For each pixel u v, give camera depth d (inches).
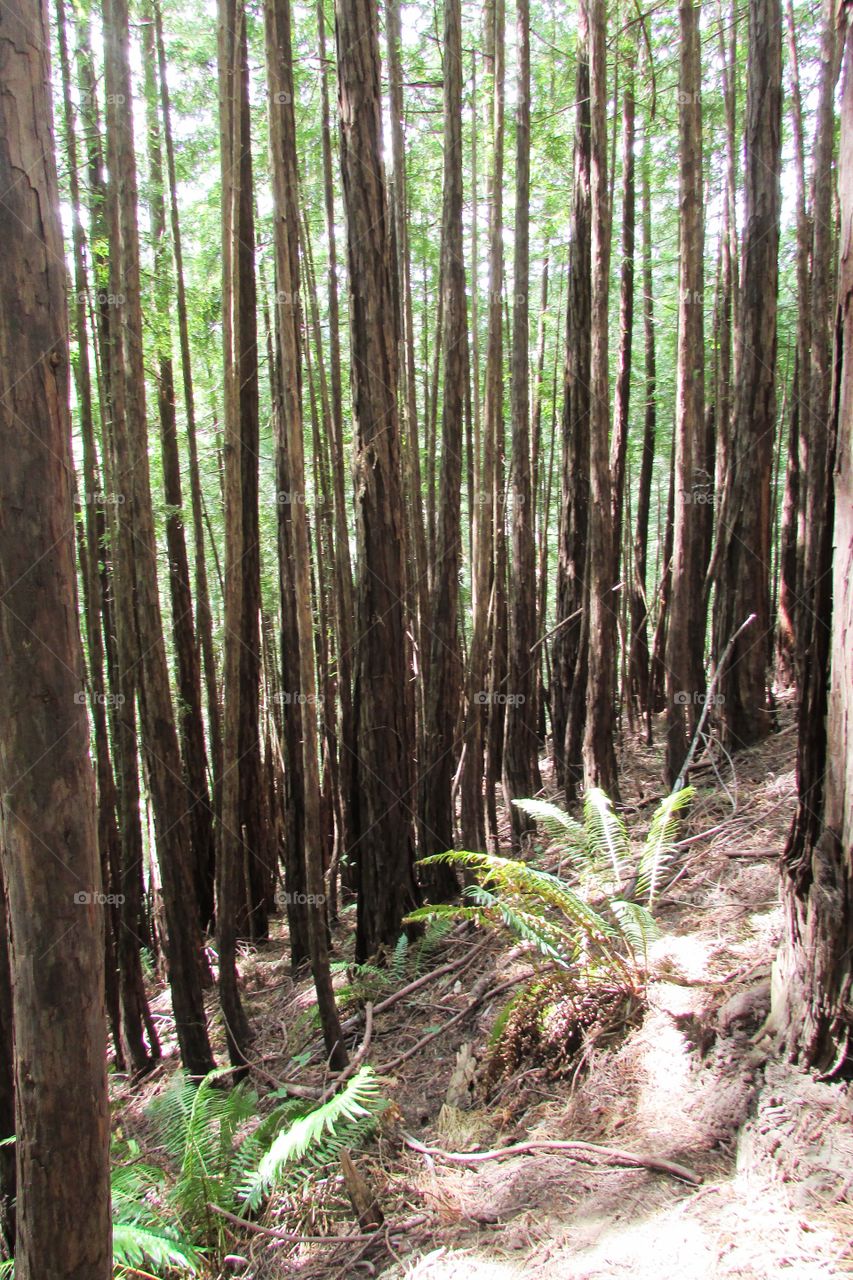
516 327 224.7
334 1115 111.4
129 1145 144.2
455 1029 155.3
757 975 117.6
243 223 194.4
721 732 223.0
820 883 90.4
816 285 201.6
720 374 262.2
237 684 154.6
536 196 350.9
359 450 181.0
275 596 360.2
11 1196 100.7
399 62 211.2
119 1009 187.9
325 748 256.4
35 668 58.2
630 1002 124.0
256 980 219.8
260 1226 113.3
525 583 240.2
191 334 310.5
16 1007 61.3
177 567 251.8
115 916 182.9
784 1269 76.4
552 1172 103.7
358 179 170.6
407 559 238.8
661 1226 87.7
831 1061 90.6
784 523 297.6
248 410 208.7
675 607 196.4
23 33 55.5
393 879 193.0
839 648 86.6
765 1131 91.0
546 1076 124.8
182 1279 110.3
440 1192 110.3
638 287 398.9
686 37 171.2
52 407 58.2
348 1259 103.7
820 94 203.0
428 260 343.9
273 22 129.4
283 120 144.6
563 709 264.1
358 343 176.9
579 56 222.7
